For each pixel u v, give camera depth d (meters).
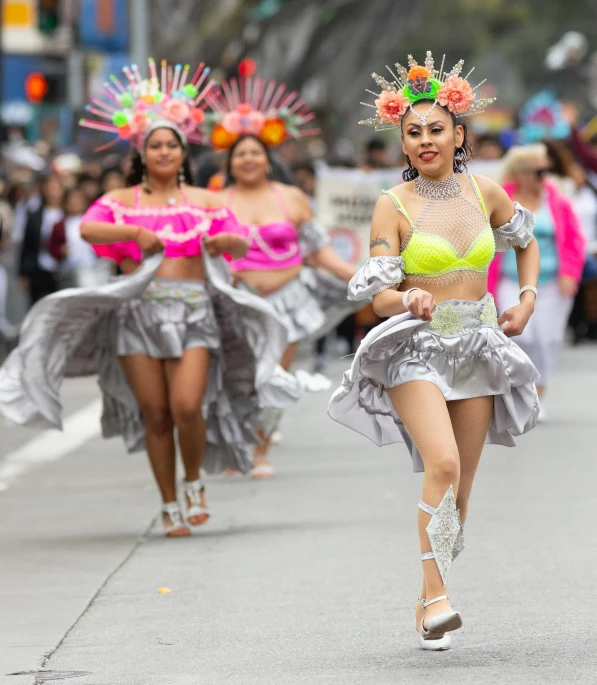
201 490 18.50
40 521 19.69
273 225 23.19
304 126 84.62
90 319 18.56
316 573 15.91
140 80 19.50
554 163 30.95
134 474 23.53
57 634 13.76
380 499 20.30
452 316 12.98
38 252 40.31
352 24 111.69
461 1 149.25
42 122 63.91
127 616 14.38
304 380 19.02
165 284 18.38
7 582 16.02
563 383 34.47
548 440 25.42
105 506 20.73
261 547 17.41
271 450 25.56
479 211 13.17
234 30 91.50
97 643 13.41
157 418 18.44
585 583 14.98
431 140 13.00
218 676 12.16
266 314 18.70
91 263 40.53
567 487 20.69
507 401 13.24
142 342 18.33
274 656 12.74
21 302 40.75
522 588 14.88
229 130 23.70
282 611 14.33
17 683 12.12
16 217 42.41
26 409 18.58
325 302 26.09
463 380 13.09
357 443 26.05
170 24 95.75
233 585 15.53
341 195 39.75
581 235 27.58
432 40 148.00
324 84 123.19
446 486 12.55
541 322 27.45
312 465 23.73
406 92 13.10
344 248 39.94
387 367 13.03
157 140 18.42
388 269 12.91
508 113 106.25
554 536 17.34
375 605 14.43
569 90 162.50
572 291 27.47
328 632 13.48
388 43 124.25
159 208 18.50
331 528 18.38
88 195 40.59
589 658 12.24
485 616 13.87
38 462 25.03
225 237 18.31
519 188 27.52
